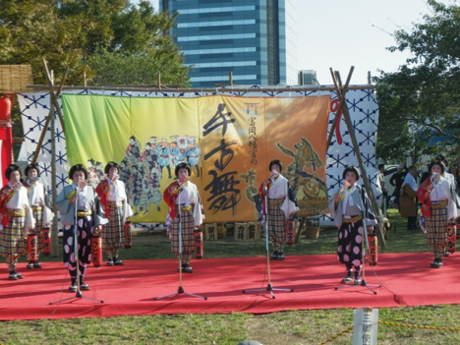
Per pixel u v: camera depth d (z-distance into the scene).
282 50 118.25
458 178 14.71
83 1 36.84
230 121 13.23
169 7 115.62
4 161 13.02
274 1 117.88
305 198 13.11
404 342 6.21
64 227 8.47
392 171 24.23
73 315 7.35
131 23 38.12
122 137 12.93
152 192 13.03
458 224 11.99
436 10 18.50
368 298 7.66
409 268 9.87
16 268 10.73
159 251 12.55
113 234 10.64
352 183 8.67
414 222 15.98
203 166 13.09
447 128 18.30
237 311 7.42
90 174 12.60
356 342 4.88
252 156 13.17
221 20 114.19
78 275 7.98
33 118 14.44
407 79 18.41
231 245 13.14
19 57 19.97
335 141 15.29
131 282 9.13
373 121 15.27
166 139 13.11
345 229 8.65
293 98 13.38
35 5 22.59
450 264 10.23
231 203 13.11
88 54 34.66
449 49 17.86
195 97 13.32
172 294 7.95
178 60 43.91
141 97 13.14
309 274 9.55
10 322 7.17
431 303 7.58
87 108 12.76
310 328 6.72
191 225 9.89
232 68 114.25
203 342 6.32
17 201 9.58
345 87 12.58
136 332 6.66
